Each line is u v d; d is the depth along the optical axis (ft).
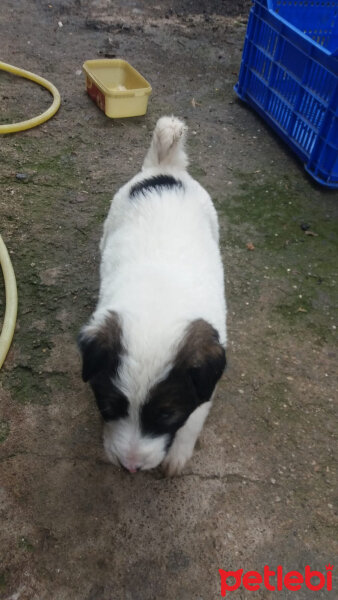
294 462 1.65
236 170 2.94
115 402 1.16
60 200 2.54
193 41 4.33
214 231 1.86
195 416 1.44
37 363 1.81
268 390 1.84
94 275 2.17
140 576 1.36
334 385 1.90
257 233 2.53
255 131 3.32
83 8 4.64
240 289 2.22
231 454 1.64
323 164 2.85
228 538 1.45
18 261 2.18
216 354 1.18
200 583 1.36
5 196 2.50
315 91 2.85
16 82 3.42
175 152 1.94
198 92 3.65
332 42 3.61
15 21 4.22
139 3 4.93
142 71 3.78
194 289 1.36
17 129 2.93
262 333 2.04
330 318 2.15
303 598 1.37
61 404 1.71
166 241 1.53
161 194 1.72
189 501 1.52
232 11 5.04
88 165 2.79
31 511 1.45
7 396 1.71
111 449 1.25
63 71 3.62
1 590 1.31
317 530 1.50
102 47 4.02
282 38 3.04
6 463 1.54
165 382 1.12
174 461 1.54
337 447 1.71
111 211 1.90
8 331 1.86
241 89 3.57
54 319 1.97
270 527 1.49
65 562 1.37
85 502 1.49
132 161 2.87
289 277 2.31
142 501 1.50
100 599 1.31
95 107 3.28
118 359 1.13
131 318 1.17
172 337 1.14
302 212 2.71
